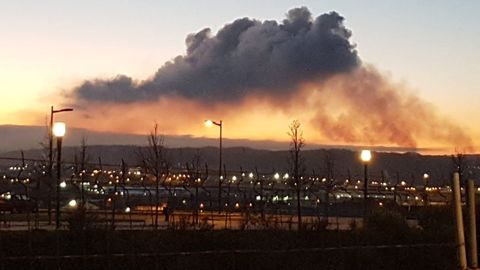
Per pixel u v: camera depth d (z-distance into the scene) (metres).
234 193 40.53
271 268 19.27
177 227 24.69
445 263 20.48
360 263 20.97
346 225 31.17
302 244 24.20
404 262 21.62
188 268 18.48
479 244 19.70
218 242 22.94
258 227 26.66
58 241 20.62
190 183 38.75
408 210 37.38
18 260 16.31
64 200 28.98
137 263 18.42
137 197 34.28
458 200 13.85
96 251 20.91
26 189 26.66
